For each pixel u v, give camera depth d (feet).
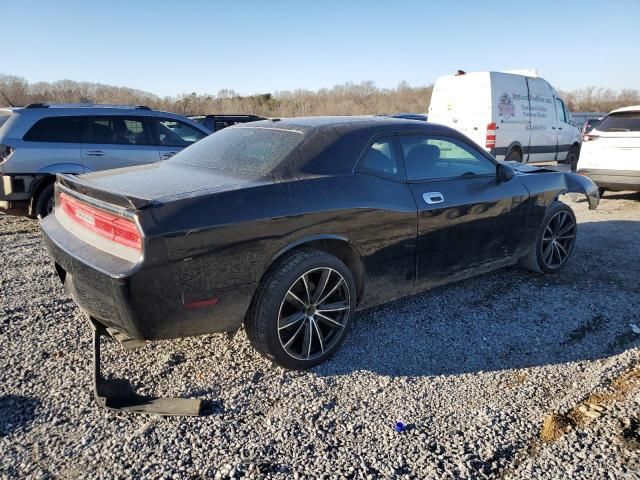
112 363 10.37
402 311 13.29
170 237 8.29
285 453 7.88
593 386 9.80
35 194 21.35
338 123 11.66
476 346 11.46
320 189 10.18
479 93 38.88
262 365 10.48
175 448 7.93
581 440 8.21
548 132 44.19
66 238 9.78
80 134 22.13
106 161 22.57
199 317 8.91
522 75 41.32
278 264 9.78
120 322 8.62
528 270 16.55
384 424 8.64
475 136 39.42
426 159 12.44
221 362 10.55
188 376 10.00
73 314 12.62
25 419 8.53
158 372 10.10
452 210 12.39
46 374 9.91
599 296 14.44
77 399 9.12
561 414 8.90
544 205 15.31
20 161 20.72
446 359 10.88
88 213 9.45
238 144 11.66
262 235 9.29
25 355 10.58
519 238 14.70
